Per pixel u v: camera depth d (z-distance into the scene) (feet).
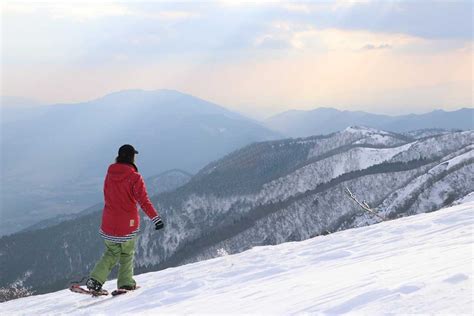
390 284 9.79
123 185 20.48
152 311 14.61
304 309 9.66
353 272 13.80
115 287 25.13
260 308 11.11
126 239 20.84
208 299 14.88
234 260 26.71
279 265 20.83
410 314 7.07
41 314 19.63
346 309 8.55
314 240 30.01
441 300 7.38
